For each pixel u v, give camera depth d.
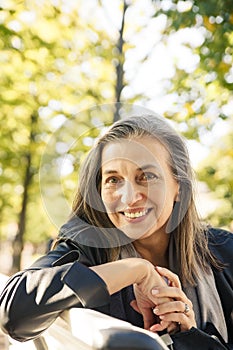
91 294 1.15
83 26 5.42
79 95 5.97
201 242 1.68
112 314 1.49
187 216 1.59
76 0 5.34
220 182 5.78
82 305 1.16
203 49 4.27
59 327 1.25
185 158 1.57
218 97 4.71
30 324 1.22
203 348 1.34
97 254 1.52
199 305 1.58
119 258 1.54
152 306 1.42
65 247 1.53
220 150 5.88
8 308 1.23
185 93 4.73
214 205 5.55
